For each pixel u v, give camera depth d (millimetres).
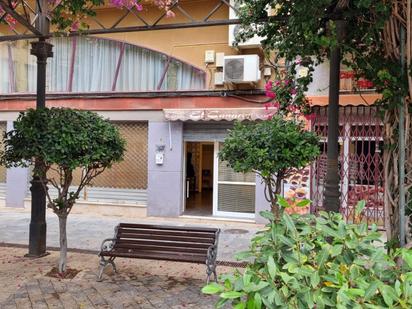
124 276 5777
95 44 11727
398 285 1783
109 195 11703
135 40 11359
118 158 5871
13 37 6855
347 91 8898
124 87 11500
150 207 11094
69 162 5215
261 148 4906
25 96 12039
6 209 12336
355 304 1712
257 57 9969
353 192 9062
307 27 3752
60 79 12039
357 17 3801
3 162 5781
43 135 5195
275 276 1929
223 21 6086
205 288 1864
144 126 11484
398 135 3523
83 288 5238
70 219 10836
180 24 6293
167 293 5086
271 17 5043
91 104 11516
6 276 5707
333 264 2018
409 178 3488
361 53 3869
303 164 4895
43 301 4770
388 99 3531
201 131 10930
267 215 2488
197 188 15719
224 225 10352
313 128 9117
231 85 10344
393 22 3439
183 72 10977
